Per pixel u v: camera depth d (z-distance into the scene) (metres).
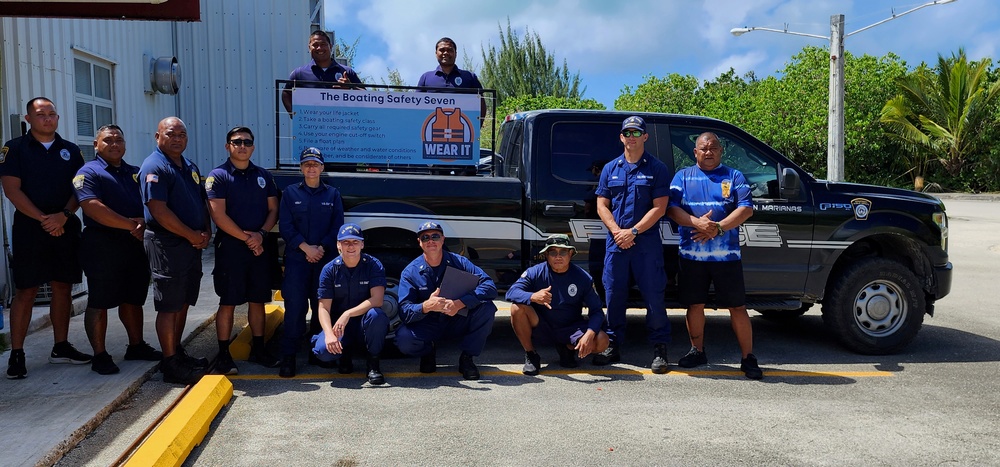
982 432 4.52
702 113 29.31
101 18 6.63
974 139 30.80
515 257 6.14
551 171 6.16
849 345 6.41
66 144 5.32
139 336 5.63
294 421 4.59
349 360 5.70
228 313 5.50
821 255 6.38
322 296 5.44
